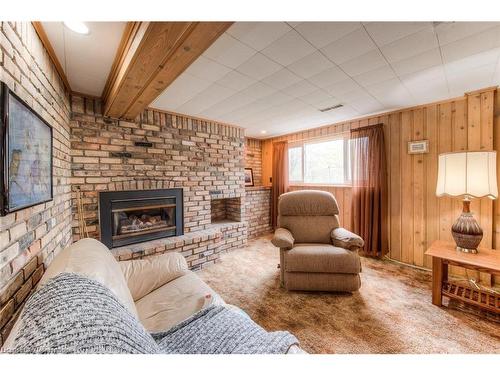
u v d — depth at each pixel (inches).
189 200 122.0
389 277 100.7
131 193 101.4
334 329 66.1
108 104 82.0
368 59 68.4
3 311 31.2
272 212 185.9
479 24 52.1
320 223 105.4
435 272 77.3
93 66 67.1
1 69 31.9
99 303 25.9
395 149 120.1
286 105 109.3
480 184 75.9
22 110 37.0
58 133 66.5
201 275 104.6
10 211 32.0
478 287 81.8
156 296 56.3
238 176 148.6
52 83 60.7
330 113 123.6
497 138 91.2
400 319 70.3
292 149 180.5
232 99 99.8
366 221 126.7
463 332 63.9
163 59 51.2
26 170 38.4
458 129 100.1
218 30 41.7
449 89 92.1
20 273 36.9
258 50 62.4
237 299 82.8
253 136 188.7
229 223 143.9
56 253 60.6
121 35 52.7
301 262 84.7
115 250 93.5
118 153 97.6
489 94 91.4
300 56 65.9
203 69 72.7
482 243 93.4
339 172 152.4
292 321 69.9
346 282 83.9
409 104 110.3
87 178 89.3
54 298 25.4
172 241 105.9
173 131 115.9
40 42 50.7
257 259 125.2
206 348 30.1
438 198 107.0
